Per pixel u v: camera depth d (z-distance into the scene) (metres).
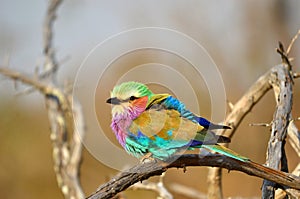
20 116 20.50
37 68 13.06
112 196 8.35
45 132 20.42
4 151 19.75
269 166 8.98
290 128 10.48
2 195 19.22
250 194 16.91
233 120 11.13
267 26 22.66
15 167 19.66
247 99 11.14
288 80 10.48
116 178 8.35
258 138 18.67
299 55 22.41
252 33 22.41
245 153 18.58
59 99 12.59
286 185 8.45
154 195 17.72
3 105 20.36
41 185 19.56
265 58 21.91
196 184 17.58
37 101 20.89
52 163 19.80
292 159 17.11
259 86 11.02
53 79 13.09
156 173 8.62
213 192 11.45
